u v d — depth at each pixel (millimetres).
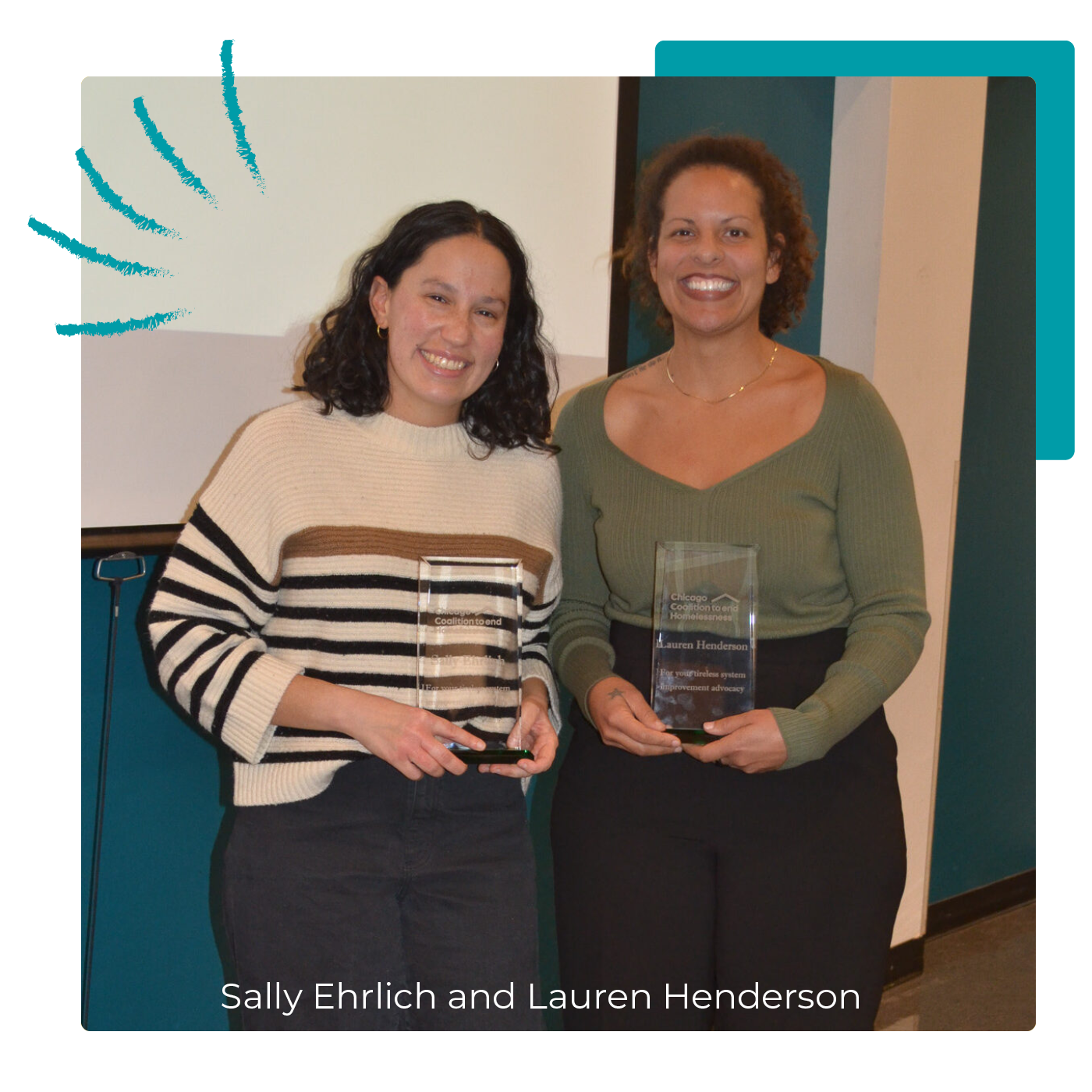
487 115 1824
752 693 1390
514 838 1340
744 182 1410
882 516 1399
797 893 1366
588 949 1438
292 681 1205
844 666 1370
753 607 1391
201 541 1259
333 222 1715
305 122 1688
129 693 1727
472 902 1284
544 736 1319
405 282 1302
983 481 2982
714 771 1395
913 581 1401
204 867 1819
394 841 1267
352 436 1325
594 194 1938
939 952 2930
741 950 1380
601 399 1531
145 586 1729
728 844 1387
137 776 1744
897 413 2545
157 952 1783
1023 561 3135
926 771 2779
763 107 2252
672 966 1398
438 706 1266
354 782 1256
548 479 1446
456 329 1283
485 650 1289
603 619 1555
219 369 1648
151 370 1603
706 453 1454
